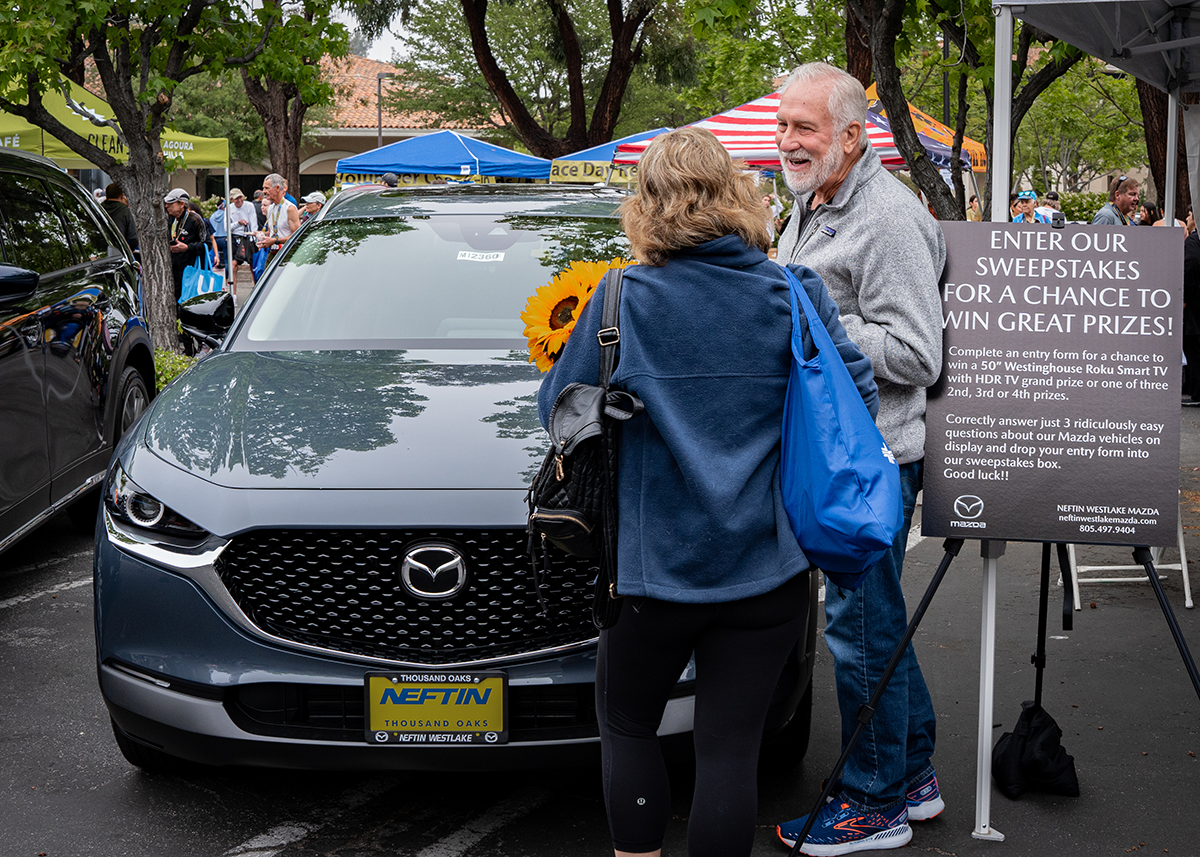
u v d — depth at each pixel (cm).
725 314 225
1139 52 516
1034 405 308
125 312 636
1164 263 305
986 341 309
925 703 325
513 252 451
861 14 788
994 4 337
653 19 2283
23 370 499
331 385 359
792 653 305
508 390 353
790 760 350
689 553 221
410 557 288
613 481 226
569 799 341
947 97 1791
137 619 299
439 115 4350
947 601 543
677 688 288
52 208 601
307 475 302
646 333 223
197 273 1395
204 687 292
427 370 374
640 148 1302
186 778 354
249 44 1099
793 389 226
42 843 315
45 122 1046
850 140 293
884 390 306
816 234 300
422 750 288
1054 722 353
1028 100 872
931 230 300
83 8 908
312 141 4656
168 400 358
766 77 2280
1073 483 308
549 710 290
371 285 438
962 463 311
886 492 224
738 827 229
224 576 294
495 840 317
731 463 222
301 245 470
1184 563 529
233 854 309
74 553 604
